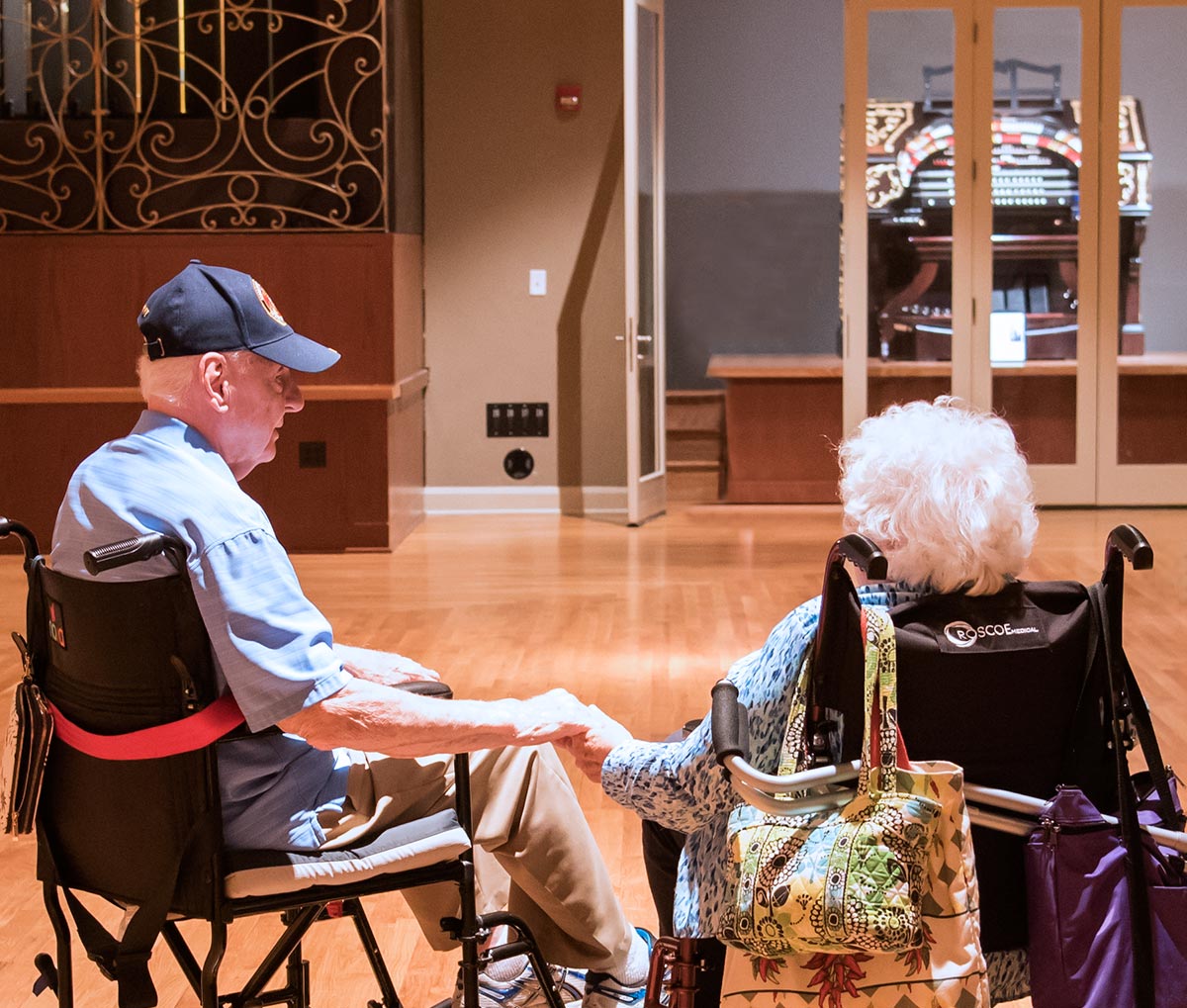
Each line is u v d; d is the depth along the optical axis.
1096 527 7.48
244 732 1.69
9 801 1.73
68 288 6.70
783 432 8.25
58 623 1.69
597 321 7.90
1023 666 1.56
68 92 6.75
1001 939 1.61
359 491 6.87
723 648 4.90
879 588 1.62
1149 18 7.97
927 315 8.12
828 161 9.77
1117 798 1.63
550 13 7.75
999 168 8.03
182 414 1.75
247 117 6.79
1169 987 1.48
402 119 7.18
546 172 7.84
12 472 6.81
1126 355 8.15
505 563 6.57
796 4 9.66
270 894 1.69
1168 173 8.19
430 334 7.95
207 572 1.63
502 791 2.05
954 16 7.93
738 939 1.46
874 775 1.47
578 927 2.13
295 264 6.75
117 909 2.81
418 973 2.51
